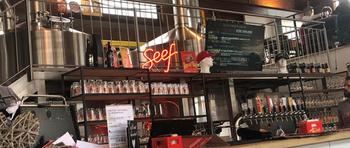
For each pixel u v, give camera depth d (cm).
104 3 569
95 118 408
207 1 764
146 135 420
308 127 345
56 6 498
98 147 260
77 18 586
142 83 442
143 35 659
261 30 578
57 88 433
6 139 191
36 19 421
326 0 898
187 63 481
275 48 659
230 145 271
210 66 500
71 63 411
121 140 267
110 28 584
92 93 398
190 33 559
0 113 207
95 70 396
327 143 337
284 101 562
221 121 528
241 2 809
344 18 697
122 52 448
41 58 397
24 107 236
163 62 498
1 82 407
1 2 472
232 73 503
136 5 604
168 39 559
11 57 410
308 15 798
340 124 499
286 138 310
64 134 239
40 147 231
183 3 590
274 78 573
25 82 395
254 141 294
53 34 405
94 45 422
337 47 686
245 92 624
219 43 535
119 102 473
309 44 710
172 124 280
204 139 265
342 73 657
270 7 854
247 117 505
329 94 678
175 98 502
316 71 629
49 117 244
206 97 479
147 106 466
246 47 559
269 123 522
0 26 446
